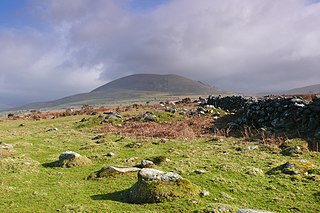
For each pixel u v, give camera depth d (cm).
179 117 5478
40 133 4878
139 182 1691
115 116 5978
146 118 5447
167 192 1622
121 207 1552
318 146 2816
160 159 2505
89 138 4244
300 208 1533
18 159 2767
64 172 2344
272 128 3694
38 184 2027
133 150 3147
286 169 2095
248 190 1788
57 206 1579
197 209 1440
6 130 5553
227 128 4200
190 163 2403
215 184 1867
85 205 1569
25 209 1534
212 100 7456
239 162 2431
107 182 2005
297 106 3641
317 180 1900
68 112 8356
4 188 1862
